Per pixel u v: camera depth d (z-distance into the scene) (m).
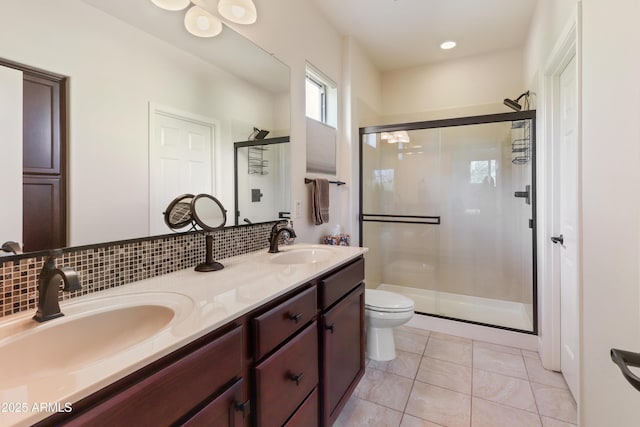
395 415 1.67
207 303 0.98
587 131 1.24
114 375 0.60
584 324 1.28
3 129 0.89
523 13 2.44
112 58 1.16
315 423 1.34
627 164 0.94
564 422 1.61
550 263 2.08
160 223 1.32
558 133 2.02
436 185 3.25
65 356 0.84
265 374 1.03
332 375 1.47
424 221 3.32
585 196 1.26
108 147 1.14
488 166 3.04
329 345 1.43
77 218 1.05
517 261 2.94
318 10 2.43
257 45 1.84
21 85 0.92
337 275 1.55
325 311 1.44
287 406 1.15
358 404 1.77
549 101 2.07
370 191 3.26
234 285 1.17
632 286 0.91
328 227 2.62
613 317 1.03
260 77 1.87
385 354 2.20
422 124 2.89
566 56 1.73
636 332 0.89
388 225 3.47
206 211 1.52
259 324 1.01
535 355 2.30
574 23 1.42
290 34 2.12
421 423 1.61
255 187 1.85
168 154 1.36
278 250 1.84
